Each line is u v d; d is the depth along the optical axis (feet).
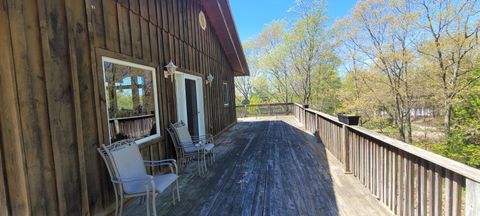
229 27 27.50
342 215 8.50
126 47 10.66
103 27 9.18
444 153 33.73
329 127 17.87
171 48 15.69
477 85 32.35
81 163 7.71
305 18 60.59
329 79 66.28
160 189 8.00
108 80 9.71
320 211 8.82
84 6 8.21
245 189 11.03
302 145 20.26
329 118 16.49
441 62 34.32
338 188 10.84
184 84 17.92
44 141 6.55
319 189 10.77
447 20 32.96
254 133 27.78
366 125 47.19
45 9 6.73
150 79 13.08
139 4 11.93
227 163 15.43
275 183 11.65
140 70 12.12
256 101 81.20
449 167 5.58
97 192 8.46
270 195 10.30
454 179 5.79
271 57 73.46
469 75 32.60
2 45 5.66
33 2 6.41
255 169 13.94
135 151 9.53
